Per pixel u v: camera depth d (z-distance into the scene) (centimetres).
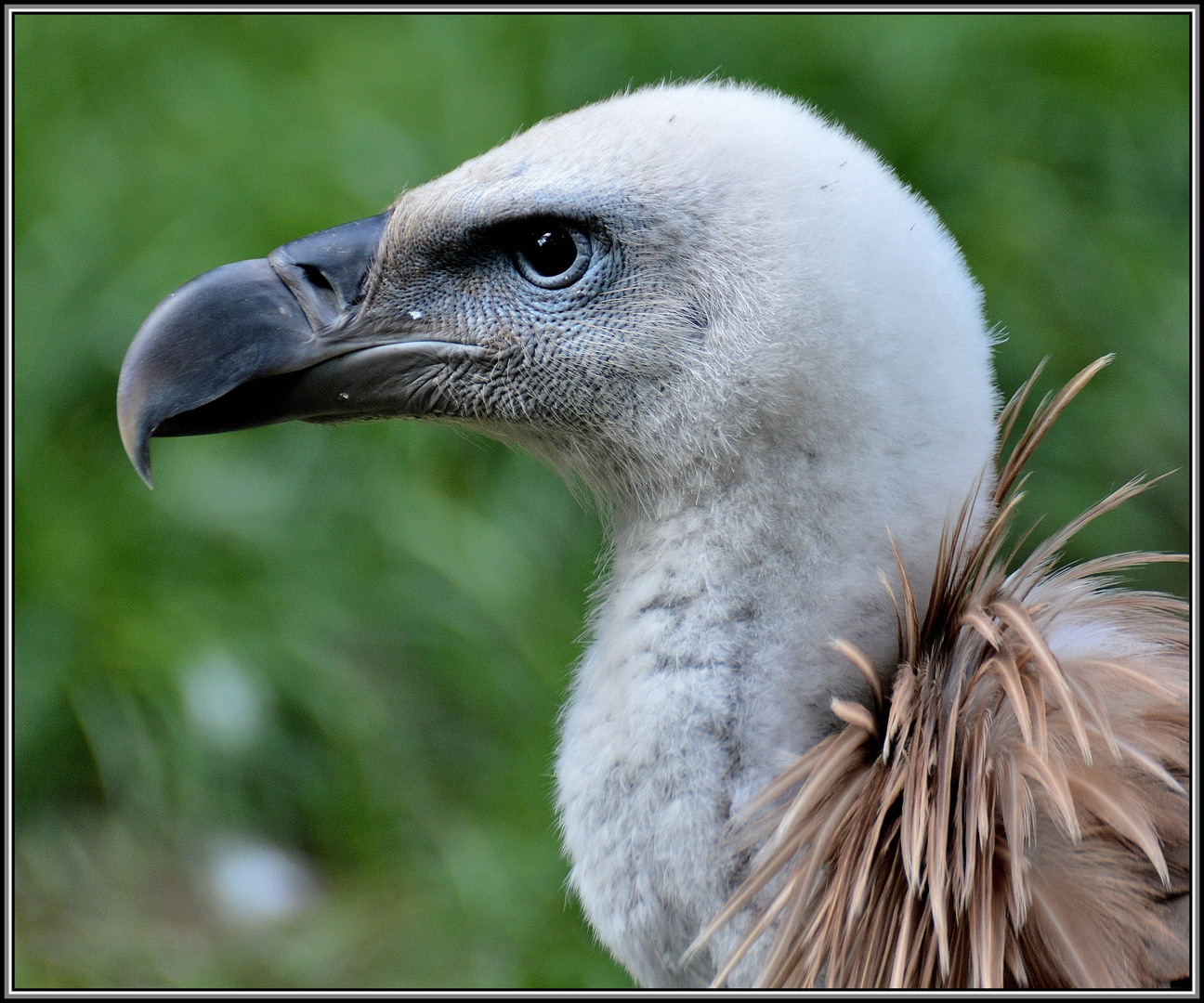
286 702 835
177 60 1059
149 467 478
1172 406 896
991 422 422
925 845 380
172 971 745
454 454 891
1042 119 962
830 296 404
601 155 443
